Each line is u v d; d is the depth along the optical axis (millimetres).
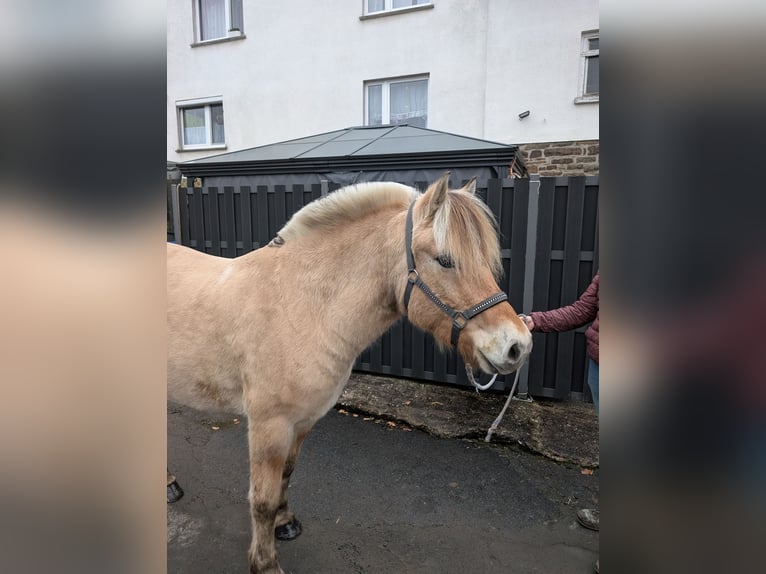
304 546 1988
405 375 3656
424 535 2061
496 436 2838
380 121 7879
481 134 7012
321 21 7855
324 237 1736
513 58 6629
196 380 1814
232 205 4090
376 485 2422
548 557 1931
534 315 2100
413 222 1580
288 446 1666
